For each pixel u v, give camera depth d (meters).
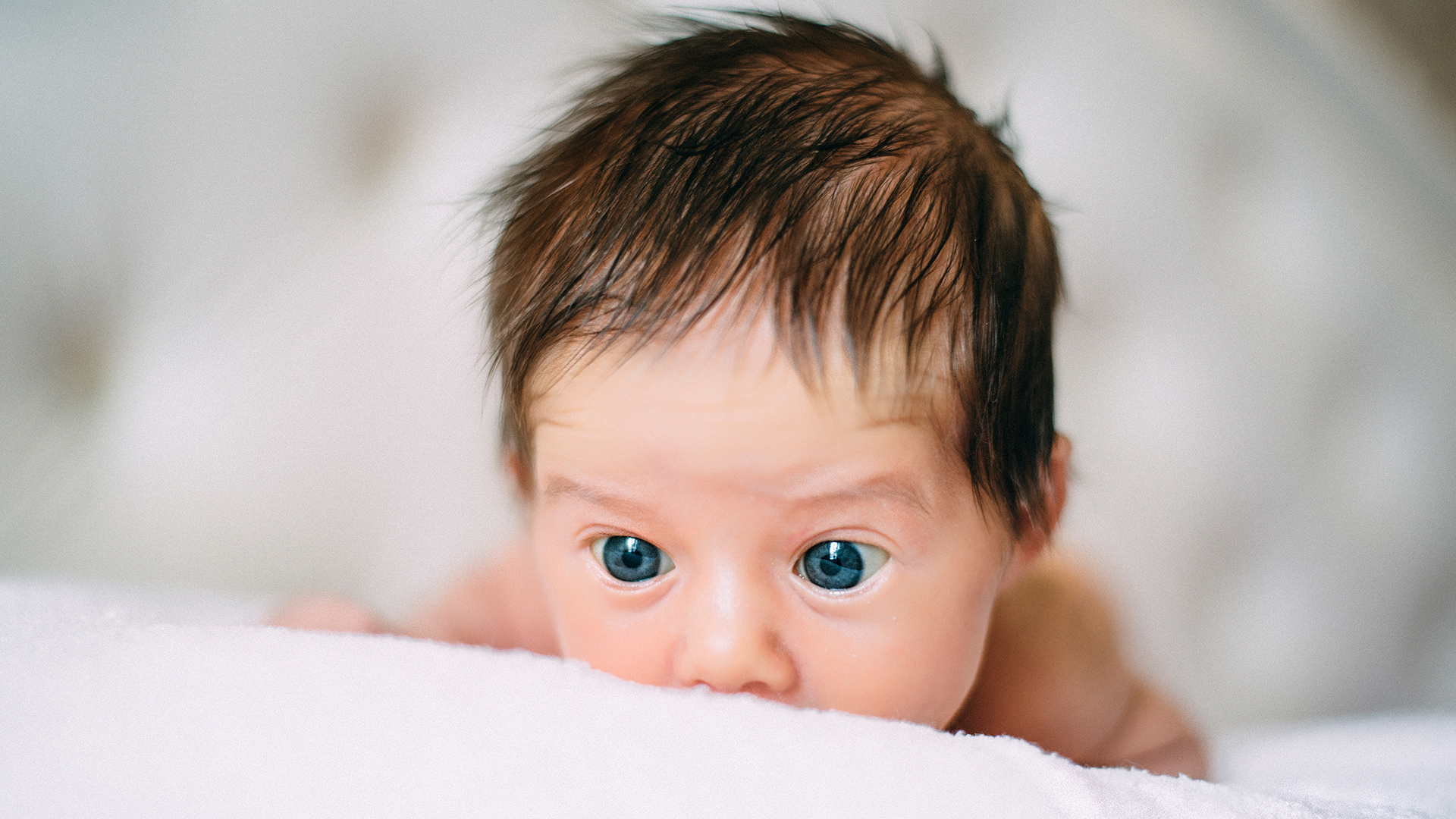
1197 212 1.40
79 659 0.45
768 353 0.64
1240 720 1.24
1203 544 1.33
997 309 0.73
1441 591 1.28
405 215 1.37
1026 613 1.03
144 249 1.29
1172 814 0.44
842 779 0.41
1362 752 0.89
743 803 0.39
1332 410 1.36
